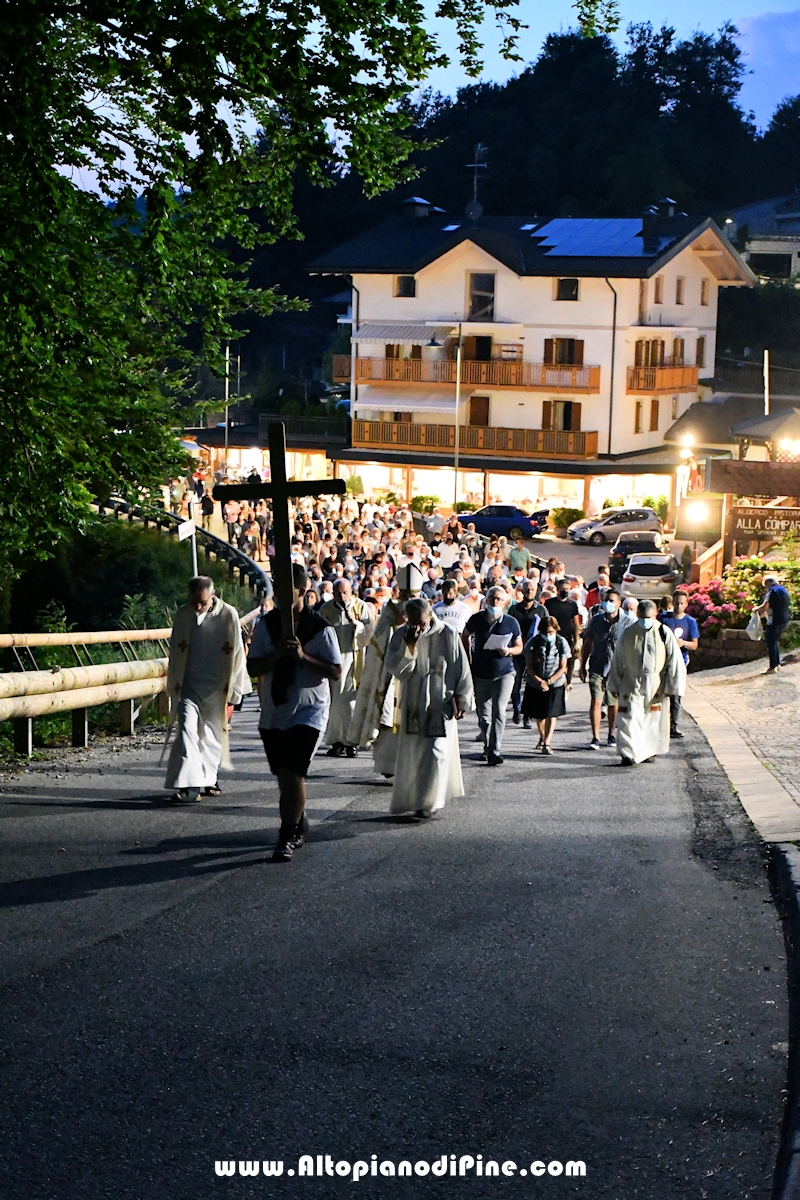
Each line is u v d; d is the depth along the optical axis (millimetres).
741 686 22203
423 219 75125
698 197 109750
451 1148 4922
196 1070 5555
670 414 69938
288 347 105000
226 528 42000
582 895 8164
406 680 10430
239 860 8969
